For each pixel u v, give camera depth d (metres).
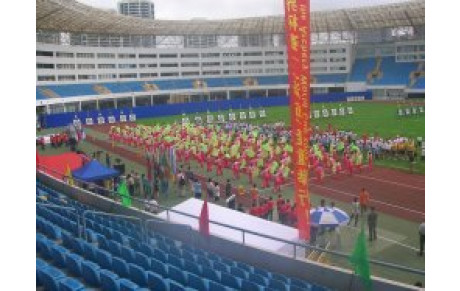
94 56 105.94
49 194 25.16
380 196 32.84
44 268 12.74
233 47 125.31
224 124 72.75
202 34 116.75
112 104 107.81
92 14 92.75
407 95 114.25
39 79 93.56
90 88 101.94
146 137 53.34
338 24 116.44
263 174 35.69
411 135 58.31
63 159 35.69
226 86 122.25
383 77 120.12
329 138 50.34
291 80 18.02
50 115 74.94
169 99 117.75
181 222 20.58
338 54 125.94
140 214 21.20
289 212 24.66
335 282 15.30
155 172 35.19
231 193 33.06
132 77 113.56
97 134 67.50
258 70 127.25
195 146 45.28
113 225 20.16
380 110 89.06
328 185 36.09
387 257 22.06
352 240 24.34
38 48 93.56
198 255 16.48
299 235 18.86
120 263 13.91
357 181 37.16
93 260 15.08
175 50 119.38
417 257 22.00
